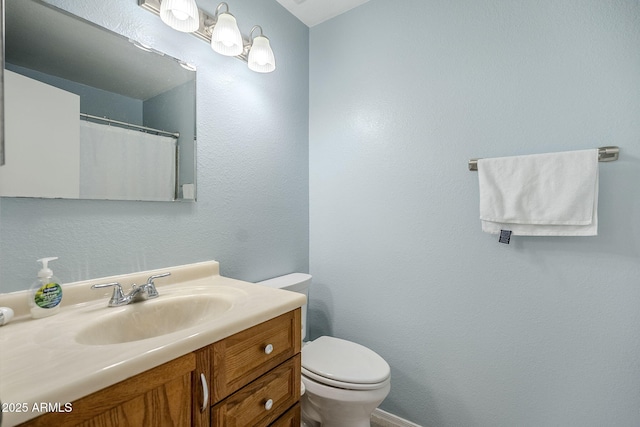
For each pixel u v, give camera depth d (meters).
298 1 1.60
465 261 1.34
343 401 1.11
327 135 1.76
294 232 1.72
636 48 1.01
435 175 1.41
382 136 1.56
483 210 1.22
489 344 1.28
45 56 0.81
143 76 1.02
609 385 1.06
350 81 1.67
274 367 0.85
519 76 1.21
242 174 1.38
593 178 1.03
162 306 0.91
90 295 0.87
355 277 1.66
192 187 1.17
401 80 1.50
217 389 0.68
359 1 1.61
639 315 1.01
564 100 1.13
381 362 1.26
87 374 0.47
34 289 0.74
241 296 0.93
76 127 0.87
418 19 1.45
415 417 1.47
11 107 0.75
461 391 1.35
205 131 1.22
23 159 0.77
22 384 0.44
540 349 1.18
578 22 1.10
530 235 1.16
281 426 0.87
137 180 1.00
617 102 1.04
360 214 1.64
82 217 0.88
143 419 0.55
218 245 1.27
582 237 1.10
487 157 1.28
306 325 1.70
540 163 1.12
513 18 1.22
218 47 1.14
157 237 1.06
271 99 1.55
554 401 1.15
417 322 1.46
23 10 0.78
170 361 0.59
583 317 1.10
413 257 1.47
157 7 1.03
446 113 1.38
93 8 0.90
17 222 0.76
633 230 1.02
